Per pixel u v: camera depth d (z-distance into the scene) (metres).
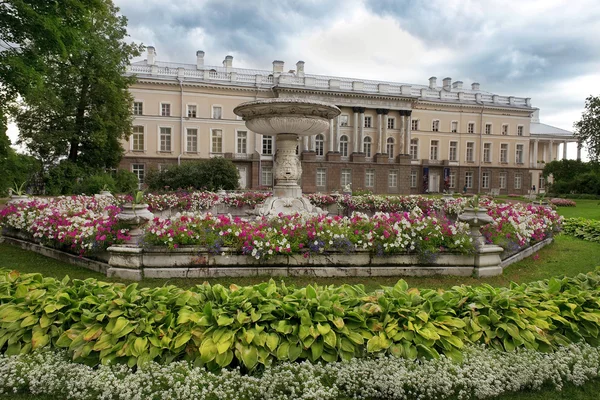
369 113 45.19
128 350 2.77
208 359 2.70
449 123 49.94
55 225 6.62
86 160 28.19
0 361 2.82
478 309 3.23
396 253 5.61
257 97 41.91
